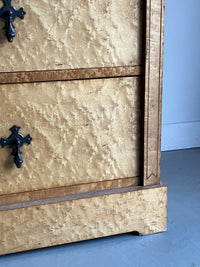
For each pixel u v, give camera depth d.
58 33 0.97
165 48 1.74
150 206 1.14
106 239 1.14
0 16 0.91
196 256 1.07
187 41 1.76
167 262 1.04
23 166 1.02
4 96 0.96
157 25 1.03
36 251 1.09
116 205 1.10
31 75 0.97
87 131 1.05
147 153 1.11
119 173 1.11
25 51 0.95
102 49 1.01
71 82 1.00
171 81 1.79
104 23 1.00
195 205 1.34
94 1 0.98
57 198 1.06
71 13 0.96
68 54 0.98
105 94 1.04
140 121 1.09
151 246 1.11
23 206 1.03
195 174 1.59
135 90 1.06
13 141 0.99
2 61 0.94
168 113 1.82
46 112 1.00
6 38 0.93
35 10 0.94
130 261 1.04
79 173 1.07
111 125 1.07
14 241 1.04
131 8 1.01
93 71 1.01
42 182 1.05
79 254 1.08
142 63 1.05
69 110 1.02
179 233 1.17
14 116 0.98
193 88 1.83
